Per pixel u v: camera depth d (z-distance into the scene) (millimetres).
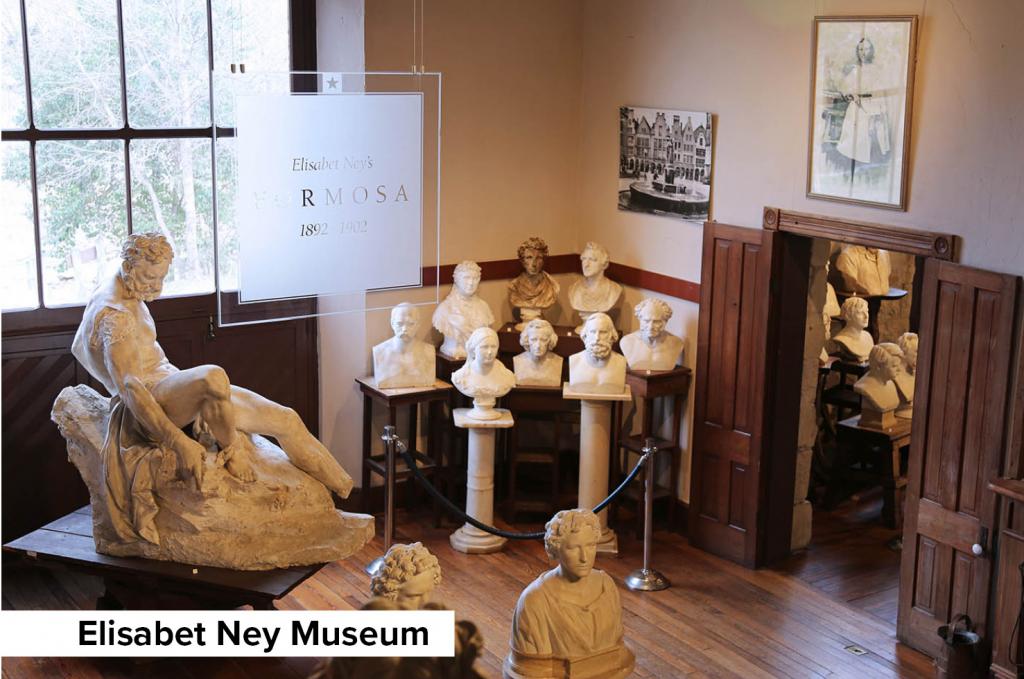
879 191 5402
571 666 3691
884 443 7031
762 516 6312
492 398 6504
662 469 6980
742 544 6371
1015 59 4754
